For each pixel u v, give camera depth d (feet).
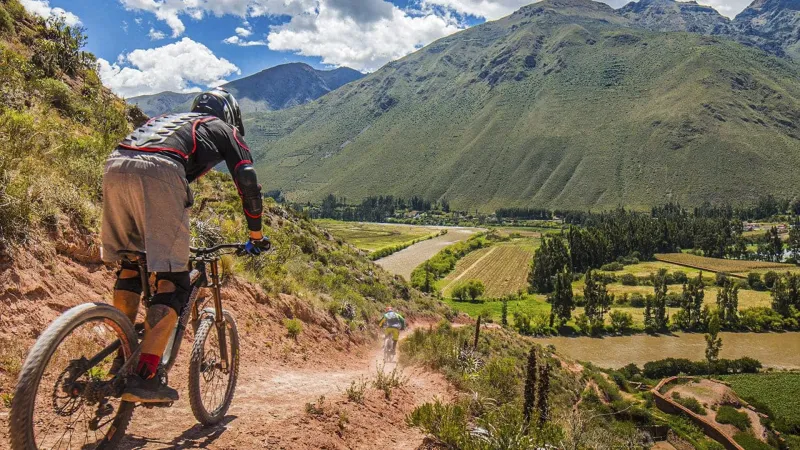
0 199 17.04
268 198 93.81
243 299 29.86
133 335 10.19
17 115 25.72
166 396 9.91
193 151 10.70
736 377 271.49
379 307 72.84
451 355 39.68
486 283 494.18
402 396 23.44
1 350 13.48
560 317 361.10
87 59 53.83
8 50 40.45
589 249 584.40
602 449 27.17
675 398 215.31
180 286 10.69
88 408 9.91
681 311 379.35
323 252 85.61
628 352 313.32
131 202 9.77
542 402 30.35
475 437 19.92
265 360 25.14
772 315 387.55
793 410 228.43
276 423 14.48
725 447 180.75
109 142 34.50
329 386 22.24
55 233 19.13
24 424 7.87
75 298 17.81
